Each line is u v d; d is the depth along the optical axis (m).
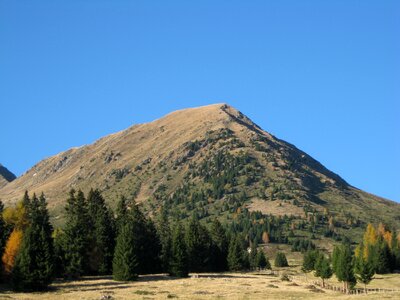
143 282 101.06
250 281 107.88
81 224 109.00
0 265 94.25
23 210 110.06
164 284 97.00
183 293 82.56
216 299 75.06
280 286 99.94
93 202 126.81
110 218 129.75
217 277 119.31
